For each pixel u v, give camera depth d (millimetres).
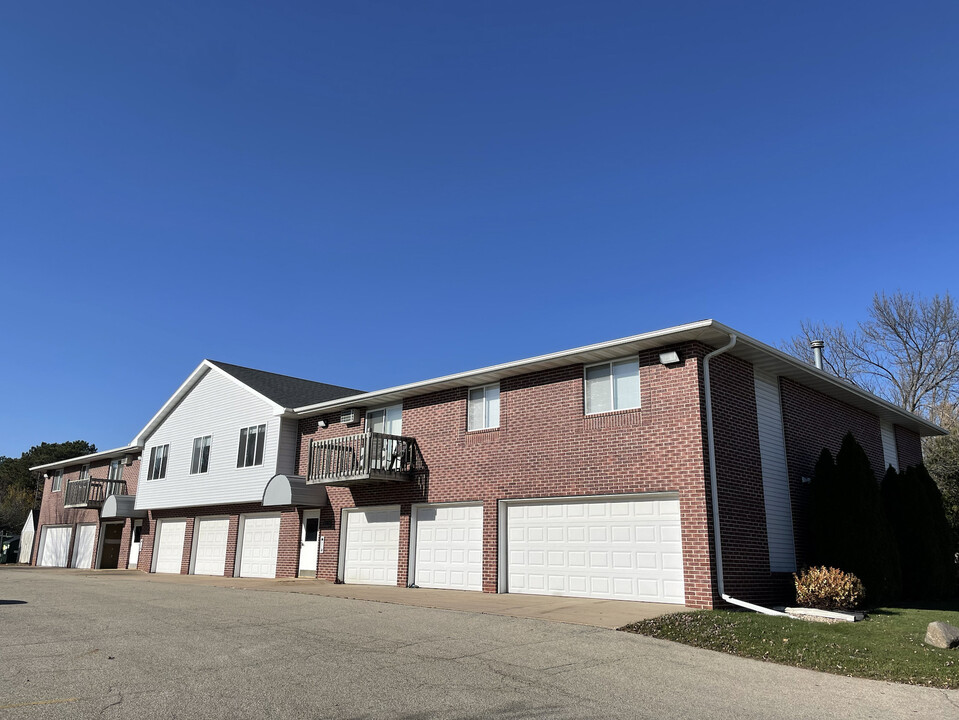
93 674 7957
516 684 7945
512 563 17219
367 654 9281
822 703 7547
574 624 11789
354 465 20375
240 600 15359
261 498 24016
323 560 21984
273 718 6461
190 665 8477
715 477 14477
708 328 14336
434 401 19984
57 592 17562
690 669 8922
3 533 56156
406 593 17000
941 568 17422
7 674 7895
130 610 13531
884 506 18141
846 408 20453
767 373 17297
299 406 25156
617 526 15562
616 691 7801
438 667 8625
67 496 35969
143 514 31141
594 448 16109
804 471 17703
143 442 31062
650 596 14727
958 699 7730
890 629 11445
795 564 16391
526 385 17781
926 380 34188
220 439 26766
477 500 18188
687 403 14766
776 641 10305
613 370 16312
